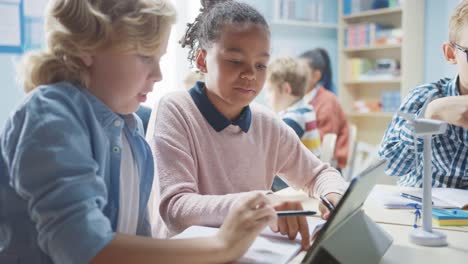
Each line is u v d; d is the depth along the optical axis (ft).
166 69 10.72
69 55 2.48
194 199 3.23
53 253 2.09
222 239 2.30
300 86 8.41
